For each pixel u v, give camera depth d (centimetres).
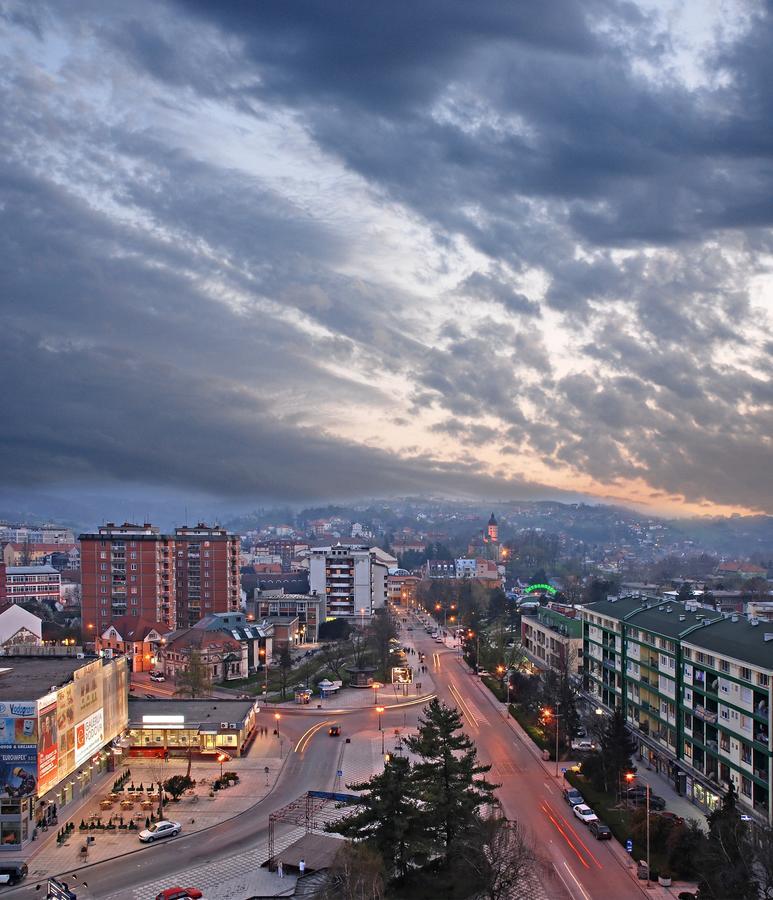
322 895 8781
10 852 10844
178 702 16962
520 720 17525
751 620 12775
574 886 9525
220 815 12162
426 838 9394
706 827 11088
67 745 12300
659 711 14150
